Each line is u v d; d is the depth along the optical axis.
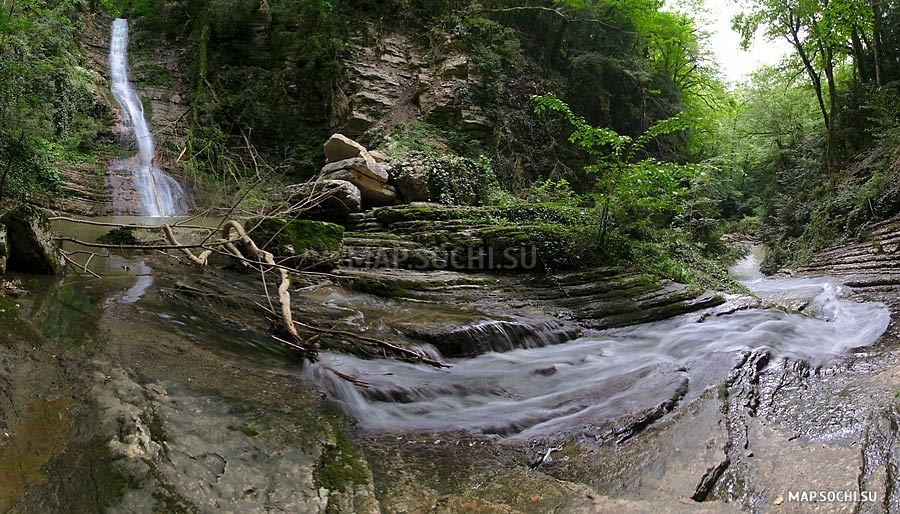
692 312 7.09
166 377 3.39
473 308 6.72
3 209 8.81
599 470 3.22
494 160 15.37
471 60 16.33
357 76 16.72
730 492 2.90
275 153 16.52
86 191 12.80
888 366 4.80
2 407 2.70
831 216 14.28
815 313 7.27
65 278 5.44
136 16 19.33
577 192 16.44
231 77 17.20
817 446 3.27
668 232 11.66
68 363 3.32
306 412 3.36
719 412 3.91
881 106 14.62
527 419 4.01
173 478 2.38
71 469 2.34
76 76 14.66
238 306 5.48
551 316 6.69
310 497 2.45
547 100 8.82
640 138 8.77
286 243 7.11
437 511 2.57
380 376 4.42
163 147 14.64
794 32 16.05
